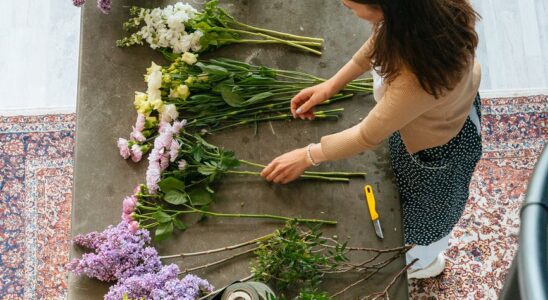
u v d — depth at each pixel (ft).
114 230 4.64
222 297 4.25
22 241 7.63
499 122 7.77
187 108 5.14
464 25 3.59
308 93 4.98
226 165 4.81
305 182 4.96
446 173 5.03
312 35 5.36
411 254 6.20
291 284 4.59
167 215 4.75
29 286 7.48
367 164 4.98
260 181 4.97
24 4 8.66
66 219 7.71
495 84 7.99
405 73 3.79
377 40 3.73
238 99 5.06
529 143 7.66
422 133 4.63
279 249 4.42
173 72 5.12
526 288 1.45
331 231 4.81
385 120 4.03
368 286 4.60
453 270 7.20
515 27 8.25
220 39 5.27
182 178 4.94
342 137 4.40
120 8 5.52
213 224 4.87
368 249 4.58
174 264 4.53
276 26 5.40
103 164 5.08
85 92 5.28
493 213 7.39
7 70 8.39
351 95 5.16
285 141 5.10
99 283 4.72
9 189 7.82
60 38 8.54
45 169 7.89
